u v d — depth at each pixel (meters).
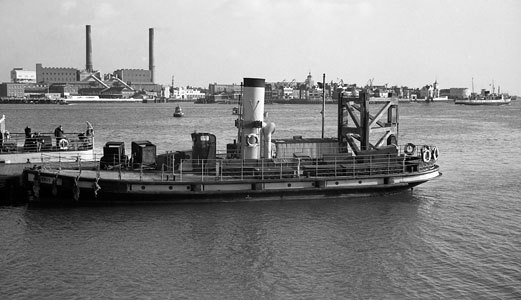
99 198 33.25
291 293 21.88
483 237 28.94
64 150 44.66
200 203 34.41
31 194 34.00
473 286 22.52
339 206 35.06
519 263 25.02
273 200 35.34
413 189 40.97
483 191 41.19
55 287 22.02
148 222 30.78
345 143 39.56
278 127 126.62
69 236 28.27
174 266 24.42
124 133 102.19
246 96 36.03
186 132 106.44
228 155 38.06
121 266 24.31
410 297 21.53
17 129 109.19
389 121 40.19
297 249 26.81
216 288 22.22
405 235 29.19
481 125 132.88
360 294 21.80
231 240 28.00
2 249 26.25
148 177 34.38
